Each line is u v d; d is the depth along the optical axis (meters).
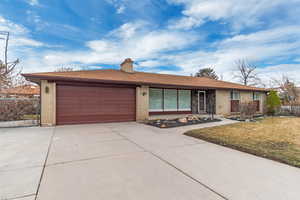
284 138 5.50
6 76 14.95
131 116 10.16
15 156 3.84
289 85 18.98
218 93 13.20
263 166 3.32
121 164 3.40
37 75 7.61
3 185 2.52
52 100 8.20
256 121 9.98
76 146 4.70
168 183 2.62
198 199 2.19
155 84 10.27
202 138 5.70
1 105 9.18
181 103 13.34
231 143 4.95
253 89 14.34
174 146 4.78
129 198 2.21
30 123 8.63
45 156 3.84
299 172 3.04
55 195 2.27
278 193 2.34
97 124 8.94
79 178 2.77
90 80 8.48
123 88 9.97
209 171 3.08
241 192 2.37
